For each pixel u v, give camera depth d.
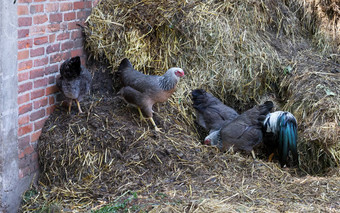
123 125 5.21
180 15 5.96
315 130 5.41
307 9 7.06
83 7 5.67
